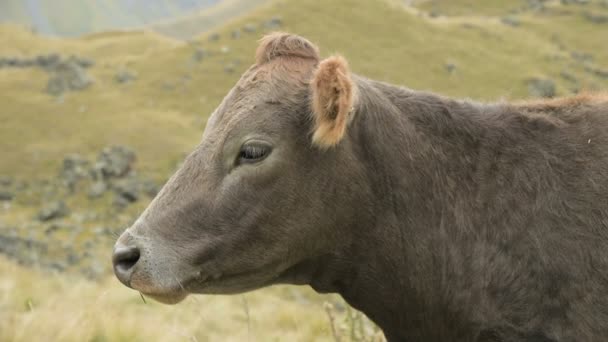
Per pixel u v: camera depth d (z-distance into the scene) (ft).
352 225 16.74
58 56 437.99
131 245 15.79
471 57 428.97
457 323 16.87
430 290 16.94
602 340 15.49
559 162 16.69
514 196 16.67
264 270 16.47
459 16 581.94
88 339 32.07
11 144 334.65
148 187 294.66
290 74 16.69
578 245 15.80
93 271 165.07
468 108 17.94
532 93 394.93
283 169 16.06
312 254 16.74
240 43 427.74
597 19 538.88
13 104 372.38
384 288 17.08
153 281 15.62
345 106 15.10
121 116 357.00
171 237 15.93
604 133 16.75
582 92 18.67
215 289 16.58
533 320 15.93
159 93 386.73
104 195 289.53
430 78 401.70
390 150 16.88
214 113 17.15
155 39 568.82
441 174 17.13
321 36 427.33
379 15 453.99
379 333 25.98
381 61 411.95
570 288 15.70
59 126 350.23
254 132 16.06
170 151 323.16
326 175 16.28
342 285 17.43
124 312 45.88
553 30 516.32
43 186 301.84
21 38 546.26
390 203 16.83
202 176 16.26
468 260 16.62
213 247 15.99
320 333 41.88
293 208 16.17
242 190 16.05
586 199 16.08
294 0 460.96
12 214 276.21
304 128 16.24
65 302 42.86
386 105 17.29
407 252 16.88
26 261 212.43
